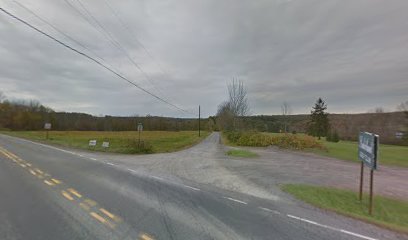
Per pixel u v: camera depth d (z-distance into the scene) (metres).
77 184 9.47
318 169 17.17
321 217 6.69
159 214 6.48
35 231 5.24
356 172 16.72
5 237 4.95
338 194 9.93
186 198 8.14
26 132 64.19
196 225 5.82
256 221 6.23
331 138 49.59
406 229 6.07
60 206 6.86
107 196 7.96
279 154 26.94
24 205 6.90
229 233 5.43
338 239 5.31
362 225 6.17
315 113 64.69
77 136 46.84
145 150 24.88
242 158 22.02
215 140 54.81
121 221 5.89
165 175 12.30
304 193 9.62
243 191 9.54
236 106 52.25
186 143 39.62
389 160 24.89
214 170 14.59
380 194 10.62
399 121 71.81
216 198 8.30
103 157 19.00
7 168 12.69
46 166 13.55
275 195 9.11
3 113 80.38
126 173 12.31
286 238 5.27
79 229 5.38
